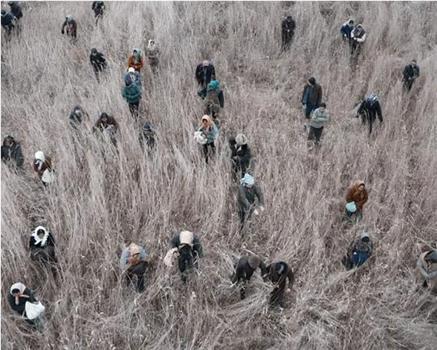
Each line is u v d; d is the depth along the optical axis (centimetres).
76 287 820
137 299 805
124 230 947
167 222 943
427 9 1825
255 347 782
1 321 748
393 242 948
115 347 738
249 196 920
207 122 1055
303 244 916
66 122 1198
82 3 1789
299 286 862
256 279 848
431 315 850
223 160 1077
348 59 1530
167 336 763
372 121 1231
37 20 1692
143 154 1069
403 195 1031
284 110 1336
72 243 873
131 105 1228
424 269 857
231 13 1697
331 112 1323
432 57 1520
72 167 1045
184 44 1548
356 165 1137
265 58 1571
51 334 762
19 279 838
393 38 1644
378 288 866
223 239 935
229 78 1479
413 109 1362
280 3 1798
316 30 1644
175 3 1772
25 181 1048
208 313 791
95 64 1378
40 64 1455
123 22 1658
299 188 1012
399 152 1154
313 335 773
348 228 987
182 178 1033
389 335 806
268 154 1109
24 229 921
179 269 831
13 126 1247
